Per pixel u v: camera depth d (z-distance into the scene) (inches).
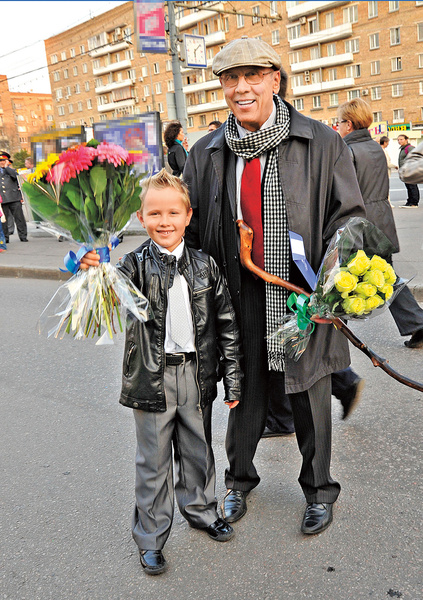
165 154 329.1
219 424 127.7
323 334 82.6
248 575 77.5
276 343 82.1
